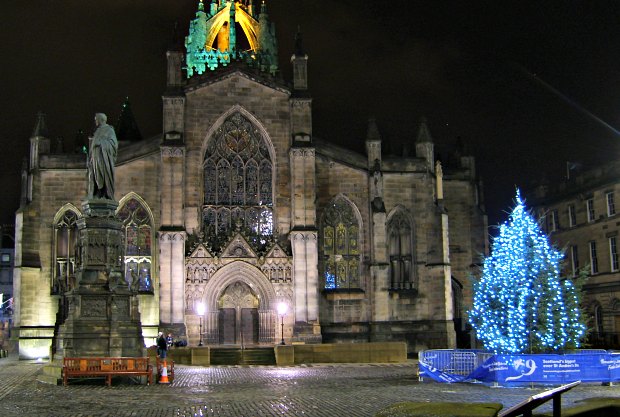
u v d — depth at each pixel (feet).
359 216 226.17
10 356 207.21
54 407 92.12
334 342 219.00
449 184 260.62
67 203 214.28
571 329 134.62
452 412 44.39
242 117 223.71
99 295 126.31
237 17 298.56
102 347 124.26
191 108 220.43
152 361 132.16
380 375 144.66
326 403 96.27
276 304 212.64
